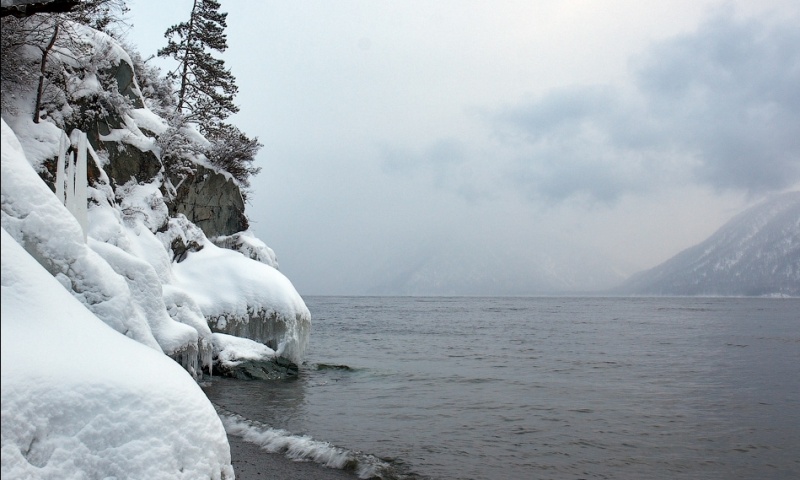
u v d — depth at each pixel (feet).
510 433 45.27
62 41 54.90
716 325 231.30
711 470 37.14
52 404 15.51
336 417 48.75
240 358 63.87
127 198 64.75
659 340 152.97
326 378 71.41
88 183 53.67
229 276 69.77
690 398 64.03
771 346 136.05
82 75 62.08
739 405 59.98
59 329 17.48
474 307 488.02
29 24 47.42
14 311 16.57
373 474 33.50
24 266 17.94
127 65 73.46
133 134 69.67
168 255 67.05
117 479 16.10
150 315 44.80
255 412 48.62
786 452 41.42
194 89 115.96
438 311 377.50
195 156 83.41
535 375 81.41
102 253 43.47
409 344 130.72
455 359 100.89
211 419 19.53
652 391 68.49
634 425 49.42
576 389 69.10
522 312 375.86
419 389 66.28
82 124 60.03
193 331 48.03
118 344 19.42
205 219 83.61
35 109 49.83
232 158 87.51
